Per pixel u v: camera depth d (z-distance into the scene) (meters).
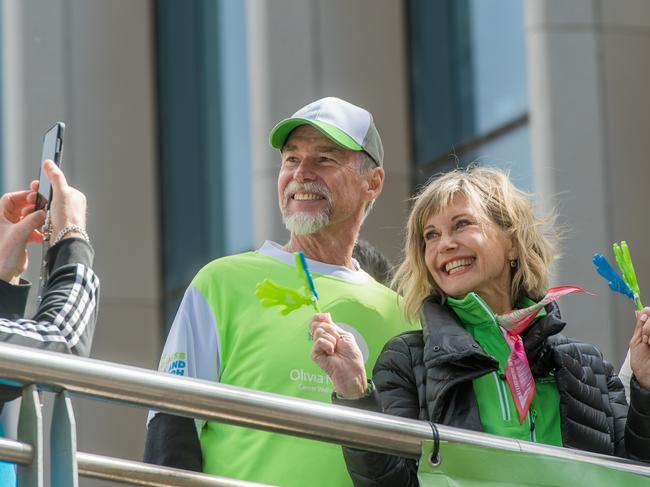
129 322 25.97
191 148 26.08
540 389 7.86
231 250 24.61
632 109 18.36
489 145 20.48
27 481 6.04
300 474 8.05
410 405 7.68
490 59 20.61
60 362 6.12
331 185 8.83
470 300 7.83
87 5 26.70
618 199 17.94
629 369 8.73
